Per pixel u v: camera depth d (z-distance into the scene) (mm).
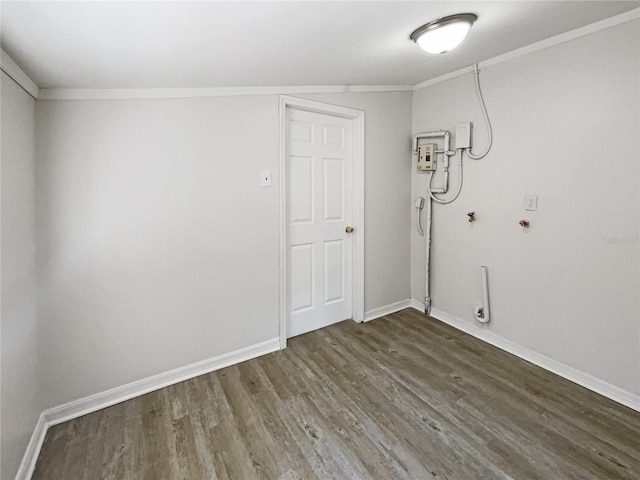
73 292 1855
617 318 1929
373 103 2932
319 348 2631
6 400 1355
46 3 983
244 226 2375
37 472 1515
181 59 1590
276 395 2051
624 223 1867
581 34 1940
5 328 1368
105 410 1935
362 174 2939
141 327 2070
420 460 1549
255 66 1869
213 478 1471
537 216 2262
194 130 2133
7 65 1374
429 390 2076
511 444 1634
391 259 3246
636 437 1666
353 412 1886
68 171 1798
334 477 1465
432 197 3035
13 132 1474
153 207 2047
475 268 2725
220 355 2369
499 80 2404
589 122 1962
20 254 1550
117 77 1710
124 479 1472
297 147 2670
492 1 1484
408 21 1536
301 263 2812
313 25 1431
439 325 3004
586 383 2086
